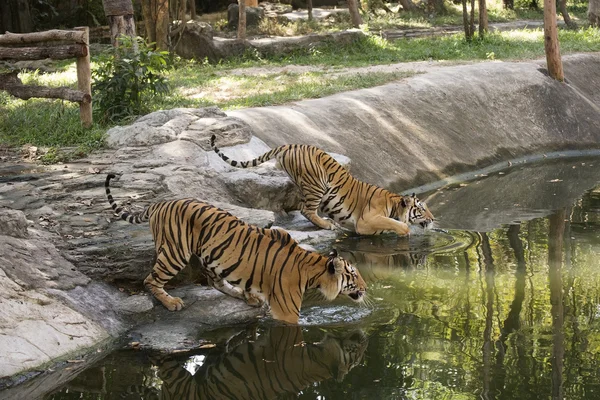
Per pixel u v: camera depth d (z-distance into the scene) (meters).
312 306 7.86
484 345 6.87
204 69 19.16
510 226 10.92
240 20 21.95
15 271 7.05
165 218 7.24
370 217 10.21
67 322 6.81
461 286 8.43
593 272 8.87
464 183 14.05
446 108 16.02
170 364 6.65
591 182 13.95
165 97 14.49
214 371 6.57
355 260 9.38
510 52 20.47
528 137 16.61
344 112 14.31
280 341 7.06
